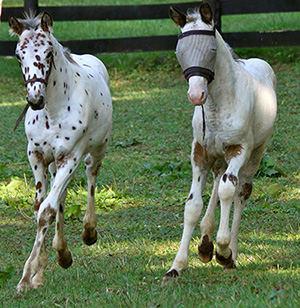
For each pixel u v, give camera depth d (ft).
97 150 35.24
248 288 25.67
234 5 79.61
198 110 29.66
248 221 40.01
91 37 95.09
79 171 52.90
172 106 70.79
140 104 72.43
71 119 29.94
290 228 38.04
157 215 42.39
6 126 66.59
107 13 82.38
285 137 58.44
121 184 49.34
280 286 25.30
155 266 31.96
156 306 24.22
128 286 27.68
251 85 30.60
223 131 29.07
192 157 30.22
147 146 59.41
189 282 27.78
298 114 64.59
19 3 111.34
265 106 32.07
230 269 29.99
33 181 49.85
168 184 49.19
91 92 32.12
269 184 47.47
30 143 30.25
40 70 27.63
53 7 82.28
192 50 27.04
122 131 63.87
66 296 27.30
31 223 41.83
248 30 91.35
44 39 27.96
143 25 99.50
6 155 57.11
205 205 44.14
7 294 28.14
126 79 82.58
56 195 29.35
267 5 79.20
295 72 77.20
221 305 23.11
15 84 82.94
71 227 41.14
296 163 52.01
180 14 27.91
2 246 37.32
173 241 37.04
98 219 42.32
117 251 35.63
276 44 79.15
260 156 33.99
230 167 29.09
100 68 37.24
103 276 30.25
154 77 82.33
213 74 27.48
